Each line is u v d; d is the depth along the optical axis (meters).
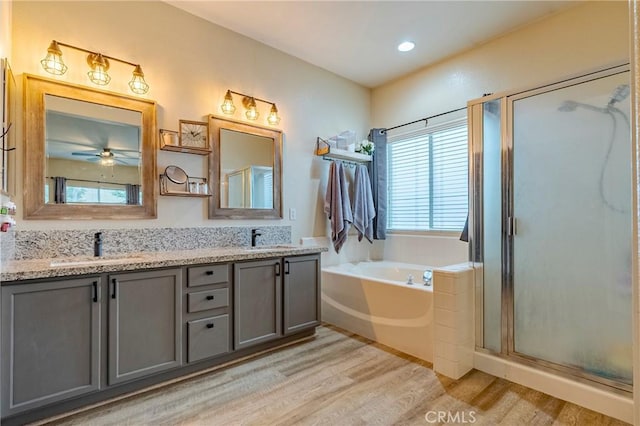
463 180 3.51
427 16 2.91
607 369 1.95
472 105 2.53
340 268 3.73
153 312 2.15
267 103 3.40
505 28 3.07
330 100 3.98
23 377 1.73
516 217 2.32
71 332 1.86
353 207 4.00
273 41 3.34
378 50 3.49
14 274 1.69
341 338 3.05
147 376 2.13
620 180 1.93
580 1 2.68
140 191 2.60
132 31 2.62
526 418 1.87
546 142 2.20
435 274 2.43
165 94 2.76
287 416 1.89
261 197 3.32
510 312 2.33
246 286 2.60
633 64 0.57
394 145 4.25
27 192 2.17
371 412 1.92
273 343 2.84
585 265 2.04
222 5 2.80
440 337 2.38
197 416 1.89
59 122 2.30
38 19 2.25
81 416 1.88
